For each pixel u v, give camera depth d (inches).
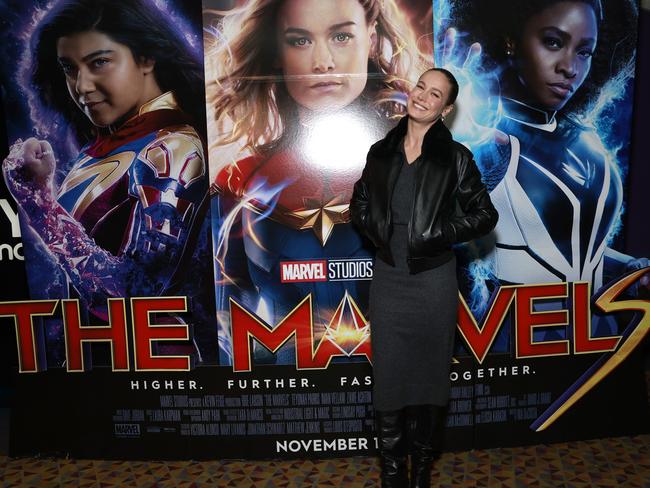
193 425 109.7
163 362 108.6
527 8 102.5
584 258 108.7
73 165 106.6
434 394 85.5
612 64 104.7
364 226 85.4
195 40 103.1
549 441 110.7
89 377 109.7
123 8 102.9
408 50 102.4
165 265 108.0
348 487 97.0
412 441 90.4
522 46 103.3
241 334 108.0
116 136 105.8
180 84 104.3
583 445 109.5
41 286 109.3
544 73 104.0
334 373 108.5
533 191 106.7
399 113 103.4
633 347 110.9
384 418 87.0
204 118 104.7
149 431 109.9
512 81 104.0
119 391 109.7
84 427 110.4
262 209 106.0
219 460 109.4
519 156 105.8
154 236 107.4
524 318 108.5
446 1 101.7
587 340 109.9
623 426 112.0
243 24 102.4
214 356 109.7
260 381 108.8
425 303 81.3
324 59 102.3
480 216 81.4
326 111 103.6
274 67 103.0
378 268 85.0
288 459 109.1
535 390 110.0
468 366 108.7
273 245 106.7
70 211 107.6
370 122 103.7
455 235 80.1
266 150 104.8
